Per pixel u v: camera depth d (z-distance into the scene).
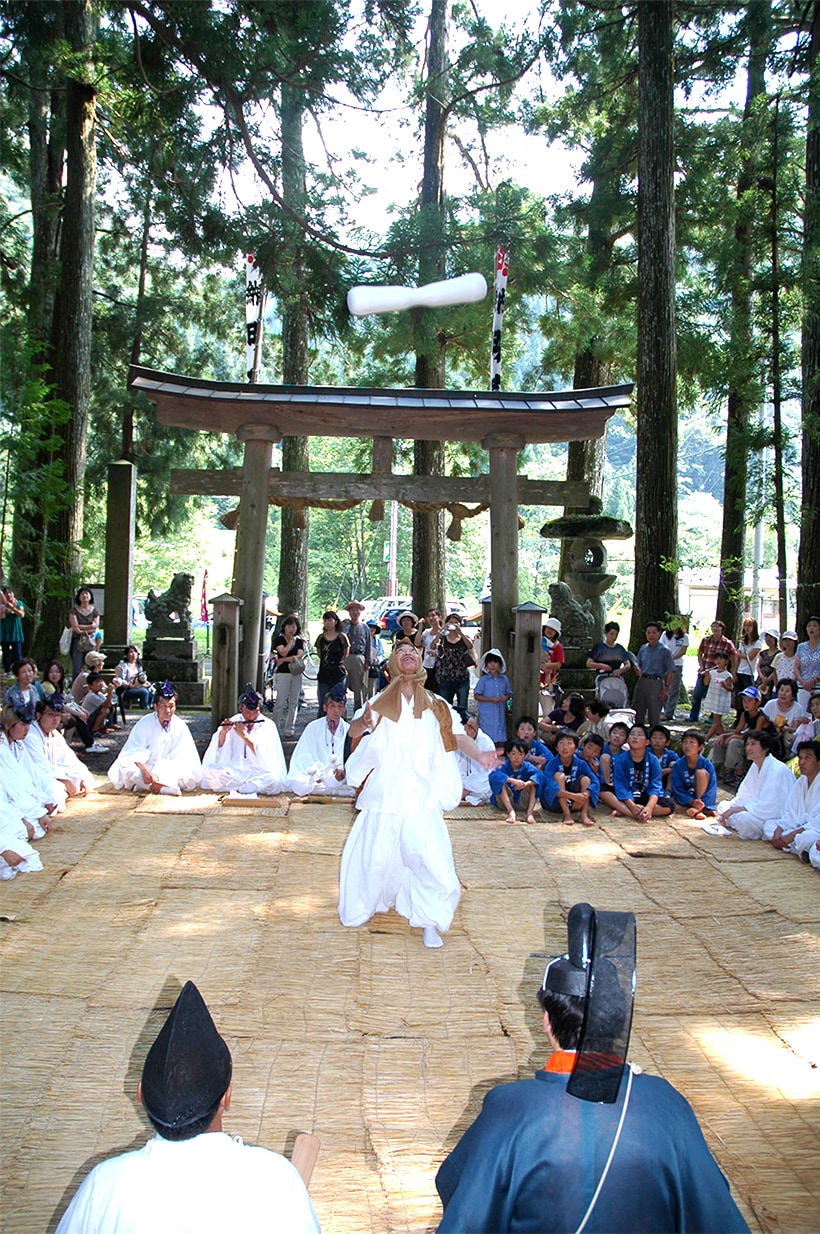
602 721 10.04
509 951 5.64
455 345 21.50
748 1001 5.05
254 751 8.95
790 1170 3.70
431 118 20.00
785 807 7.70
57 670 10.64
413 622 11.64
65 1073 4.27
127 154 18.20
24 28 15.35
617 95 19.33
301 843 7.45
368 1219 3.41
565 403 10.91
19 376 15.87
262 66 13.41
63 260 15.89
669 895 6.53
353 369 26.44
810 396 12.77
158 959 5.39
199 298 26.12
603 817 8.45
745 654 12.73
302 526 12.63
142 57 14.42
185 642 15.38
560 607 14.83
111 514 15.80
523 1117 2.12
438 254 16.03
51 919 5.89
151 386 10.54
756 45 15.52
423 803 5.85
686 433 66.69
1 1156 3.71
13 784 7.45
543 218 18.06
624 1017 2.08
